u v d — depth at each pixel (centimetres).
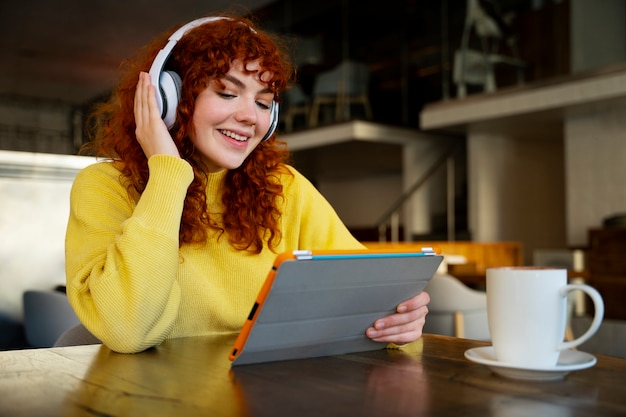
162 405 62
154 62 110
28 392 67
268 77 113
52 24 786
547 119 759
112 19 765
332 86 911
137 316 91
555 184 922
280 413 59
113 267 94
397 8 896
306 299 78
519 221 885
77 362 84
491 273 76
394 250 85
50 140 1134
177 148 115
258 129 117
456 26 816
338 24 935
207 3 707
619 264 570
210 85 112
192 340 105
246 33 113
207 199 124
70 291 99
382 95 902
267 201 128
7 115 1113
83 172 118
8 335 201
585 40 692
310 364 82
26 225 204
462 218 923
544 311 72
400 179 1246
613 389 68
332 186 1385
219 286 122
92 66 955
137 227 96
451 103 793
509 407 61
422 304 93
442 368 79
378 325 89
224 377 74
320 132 896
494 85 759
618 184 698
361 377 74
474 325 354
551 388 68
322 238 141
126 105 120
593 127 721
